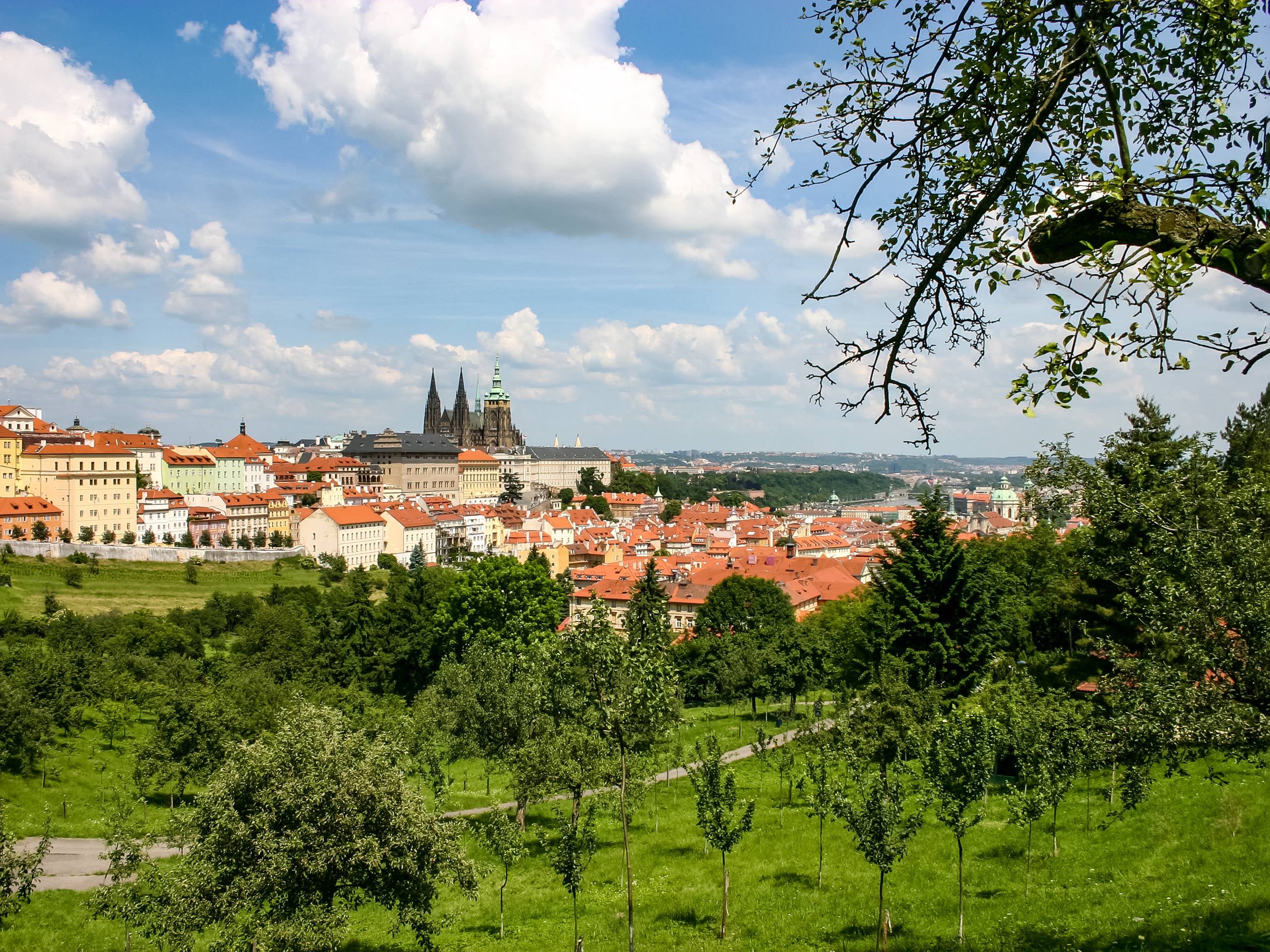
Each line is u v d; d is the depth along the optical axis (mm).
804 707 88812
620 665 28172
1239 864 27906
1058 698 43062
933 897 32531
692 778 34875
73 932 38906
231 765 30688
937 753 30812
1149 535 20688
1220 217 8750
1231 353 8250
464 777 68250
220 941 28844
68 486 186500
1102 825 35688
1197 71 10570
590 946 33281
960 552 58188
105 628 117375
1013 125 9906
